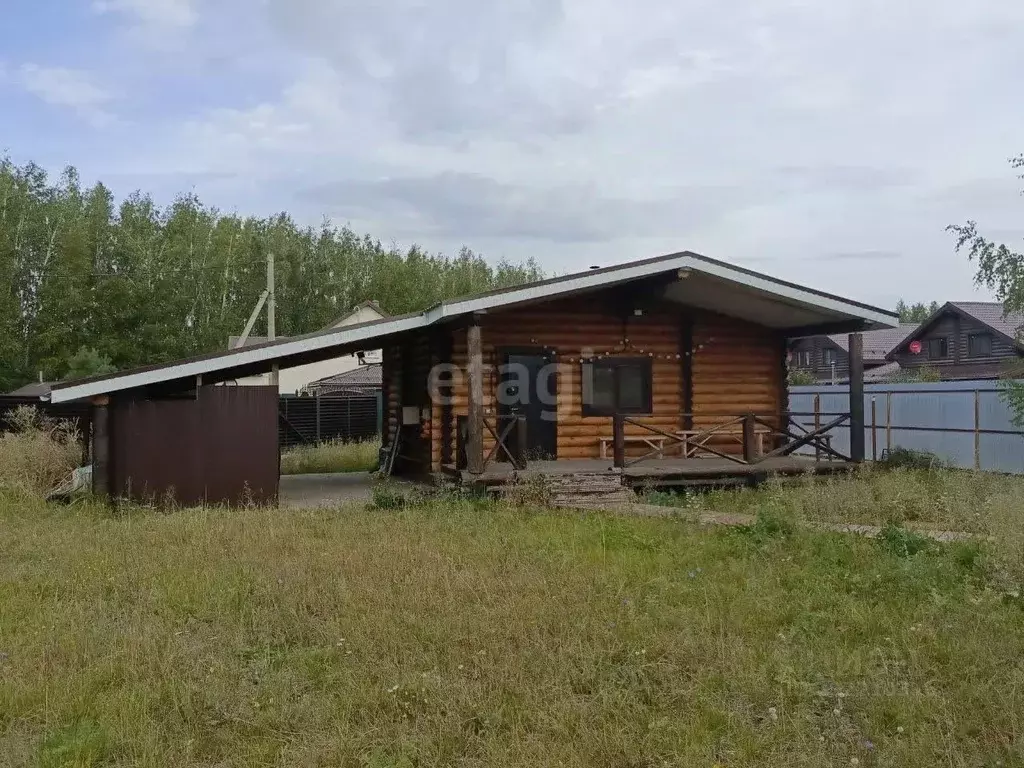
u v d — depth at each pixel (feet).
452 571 23.84
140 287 125.80
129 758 13.58
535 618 19.25
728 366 51.31
